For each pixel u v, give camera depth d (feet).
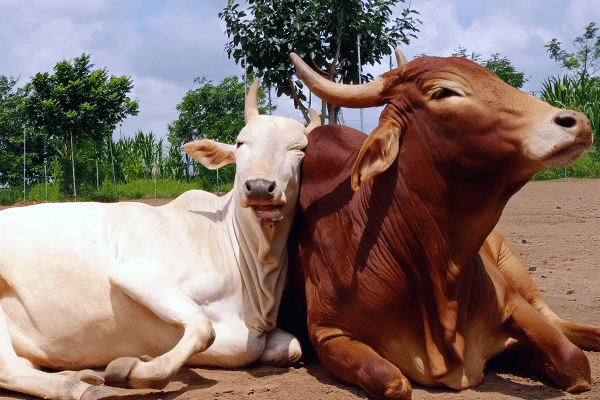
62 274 12.35
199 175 79.25
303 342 14.07
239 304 12.92
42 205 13.39
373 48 43.32
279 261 12.76
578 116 9.00
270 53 43.68
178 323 11.39
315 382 11.57
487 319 11.44
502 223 34.37
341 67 44.86
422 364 10.92
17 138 87.25
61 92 76.02
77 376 11.14
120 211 13.21
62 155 78.43
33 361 12.57
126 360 10.55
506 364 12.51
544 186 52.95
